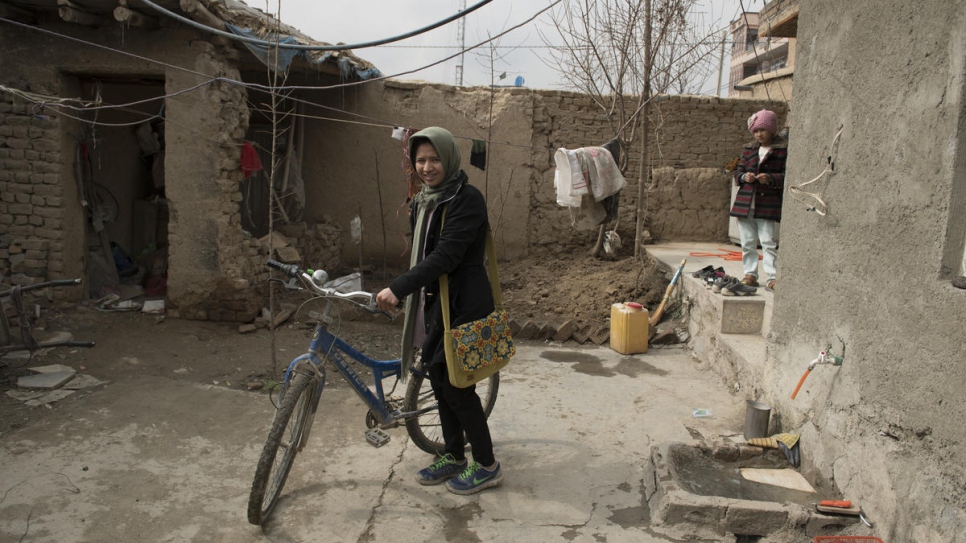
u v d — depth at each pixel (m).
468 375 3.11
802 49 3.79
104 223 7.51
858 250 3.16
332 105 8.90
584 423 4.36
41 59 6.17
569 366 5.63
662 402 4.77
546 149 9.04
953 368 2.48
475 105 9.02
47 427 4.02
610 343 6.26
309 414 3.21
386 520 3.14
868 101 3.09
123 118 7.64
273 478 3.19
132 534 2.96
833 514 3.06
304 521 3.11
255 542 2.94
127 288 7.13
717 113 9.36
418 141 3.08
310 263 8.23
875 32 3.04
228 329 6.30
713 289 5.74
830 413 3.37
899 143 2.85
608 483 3.55
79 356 5.31
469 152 9.09
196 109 6.19
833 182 3.40
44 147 6.20
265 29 6.24
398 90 8.95
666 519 3.14
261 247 7.14
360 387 3.36
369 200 9.12
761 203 5.70
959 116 2.49
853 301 3.20
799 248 3.79
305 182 9.11
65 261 6.39
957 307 2.46
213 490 3.37
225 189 6.38
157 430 4.06
